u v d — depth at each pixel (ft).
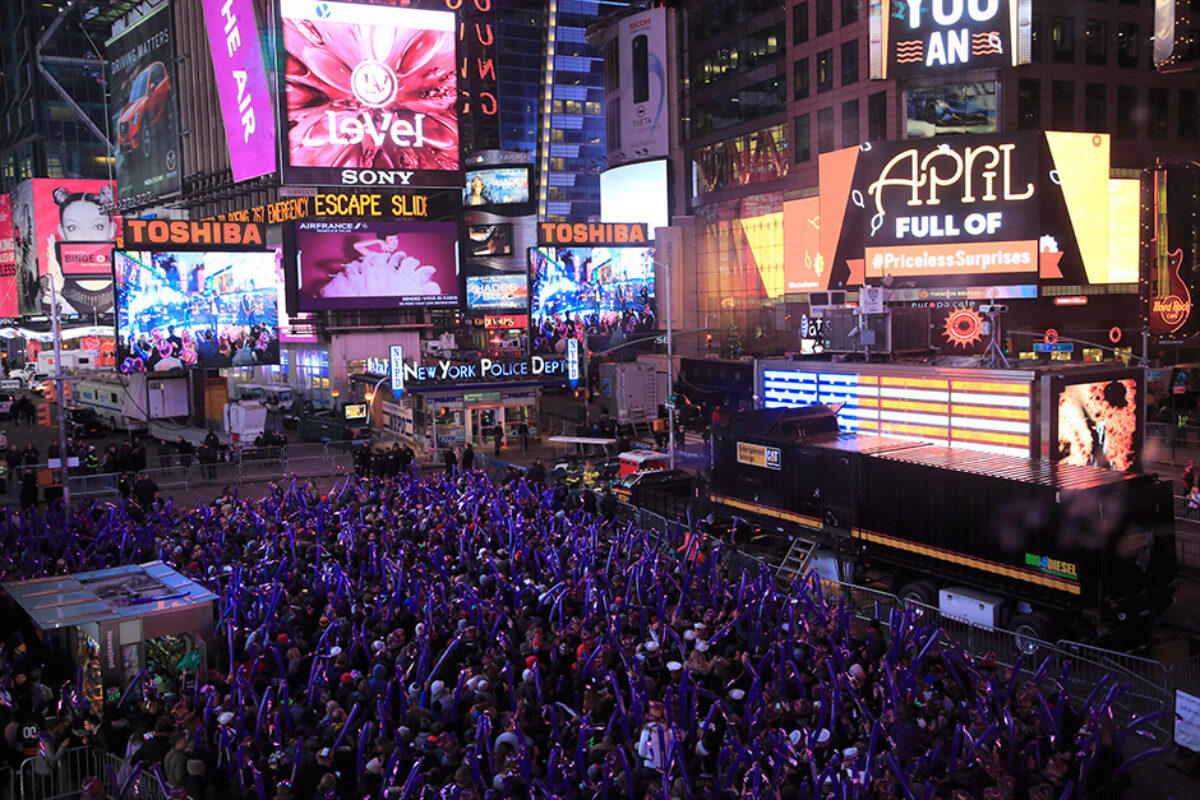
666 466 138.31
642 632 62.08
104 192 432.25
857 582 89.92
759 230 282.15
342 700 51.72
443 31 234.17
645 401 198.39
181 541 87.81
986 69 218.79
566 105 482.28
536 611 67.26
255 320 206.28
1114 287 226.79
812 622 65.57
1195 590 89.15
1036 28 220.84
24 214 430.20
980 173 202.28
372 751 46.01
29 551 84.69
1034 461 80.64
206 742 46.68
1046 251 207.00
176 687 59.00
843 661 54.54
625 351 269.85
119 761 47.67
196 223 200.03
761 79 278.05
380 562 77.66
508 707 52.47
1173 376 186.50
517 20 470.39
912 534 81.41
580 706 52.54
